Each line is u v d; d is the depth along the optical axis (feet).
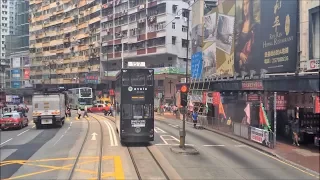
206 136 86.28
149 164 50.55
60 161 52.75
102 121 133.39
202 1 154.10
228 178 42.80
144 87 71.00
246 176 44.27
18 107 203.31
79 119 146.20
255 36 97.30
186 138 81.56
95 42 289.33
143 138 70.23
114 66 277.64
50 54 352.49
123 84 70.79
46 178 41.78
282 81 69.77
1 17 368.89
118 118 77.87
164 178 41.83
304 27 75.20
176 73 205.26
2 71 362.94
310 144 70.64
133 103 70.64
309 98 64.64
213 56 134.92
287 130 79.05
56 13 346.95
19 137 85.66
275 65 85.92
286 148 66.49
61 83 333.21
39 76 365.40
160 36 215.92
